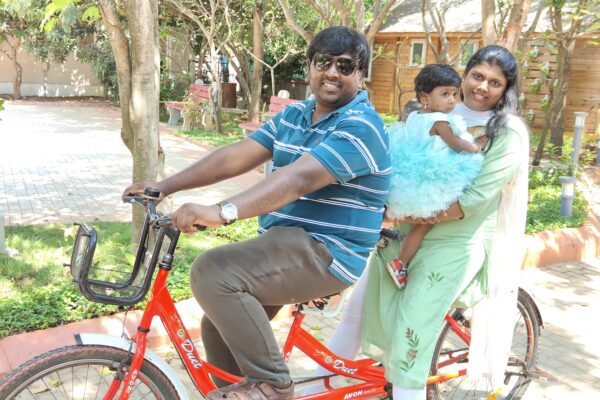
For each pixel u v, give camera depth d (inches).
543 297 195.3
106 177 341.7
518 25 213.5
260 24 556.1
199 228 78.2
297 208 90.1
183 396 93.4
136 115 188.2
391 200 104.0
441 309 105.5
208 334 101.2
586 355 157.9
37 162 375.9
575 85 569.0
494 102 108.0
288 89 818.8
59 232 233.6
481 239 108.2
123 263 175.9
